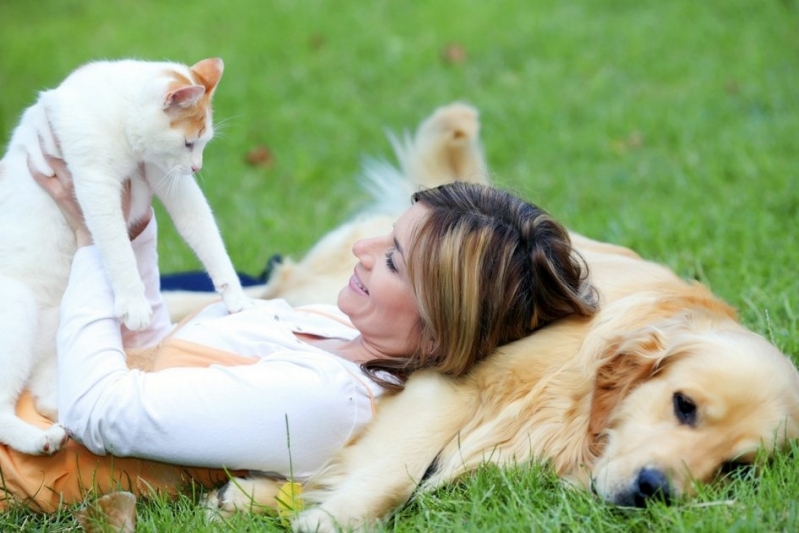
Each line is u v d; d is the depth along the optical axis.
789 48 12.74
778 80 11.66
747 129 10.16
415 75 13.26
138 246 5.09
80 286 4.57
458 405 4.67
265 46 14.47
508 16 15.20
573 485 4.39
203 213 5.14
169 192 5.02
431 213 4.59
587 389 4.60
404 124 11.55
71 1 17.50
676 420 4.22
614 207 8.73
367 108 12.24
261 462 4.34
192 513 4.38
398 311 4.56
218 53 14.27
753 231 7.56
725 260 7.12
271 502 4.42
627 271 5.25
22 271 4.71
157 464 4.55
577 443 4.54
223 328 4.69
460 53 13.71
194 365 4.56
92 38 15.35
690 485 4.08
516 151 10.54
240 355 4.57
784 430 4.14
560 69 12.99
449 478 4.52
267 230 8.84
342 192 9.78
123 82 4.79
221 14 16.16
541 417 4.64
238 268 8.00
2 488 4.46
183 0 17.27
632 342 4.48
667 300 4.79
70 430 4.35
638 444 4.21
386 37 14.63
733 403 4.10
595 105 11.66
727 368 4.15
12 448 4.45
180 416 4.18
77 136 4.61
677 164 9.63
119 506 4.16
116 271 4.59
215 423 4.21
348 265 6.59
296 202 9.70
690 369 4.23
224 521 4.25
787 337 5.59
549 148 10.48
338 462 4.50
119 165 4.72
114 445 4.26
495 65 13.39
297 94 12.84
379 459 4.48
